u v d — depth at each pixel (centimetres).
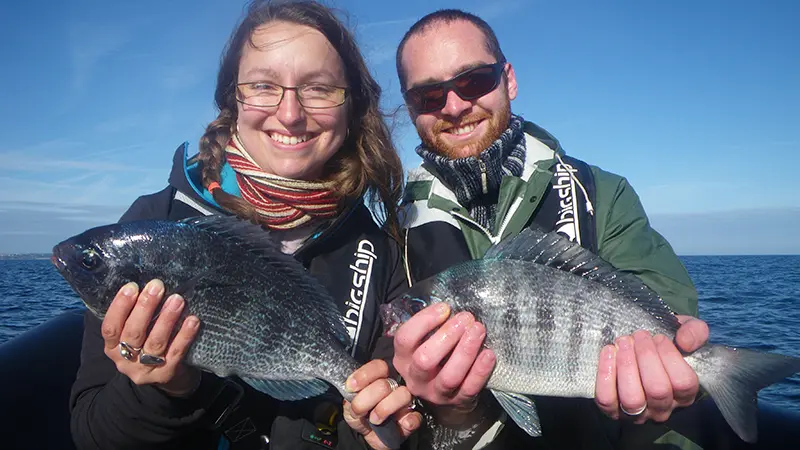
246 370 56
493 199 82
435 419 64
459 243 77
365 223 74
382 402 54
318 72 63
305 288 61
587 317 63
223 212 65
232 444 60
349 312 66
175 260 54
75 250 53
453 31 79
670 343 56
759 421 86
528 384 62
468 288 64
